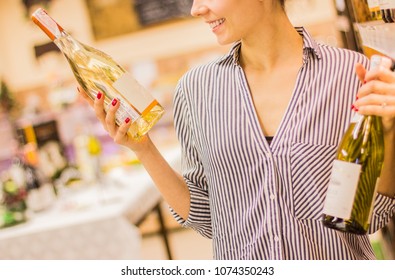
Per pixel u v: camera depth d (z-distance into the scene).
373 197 1.54
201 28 7.02
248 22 1.61
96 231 3.45
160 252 5.94
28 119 6.47
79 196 4.14
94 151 4.26
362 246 1.72
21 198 3.80
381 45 1.76
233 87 1.73
